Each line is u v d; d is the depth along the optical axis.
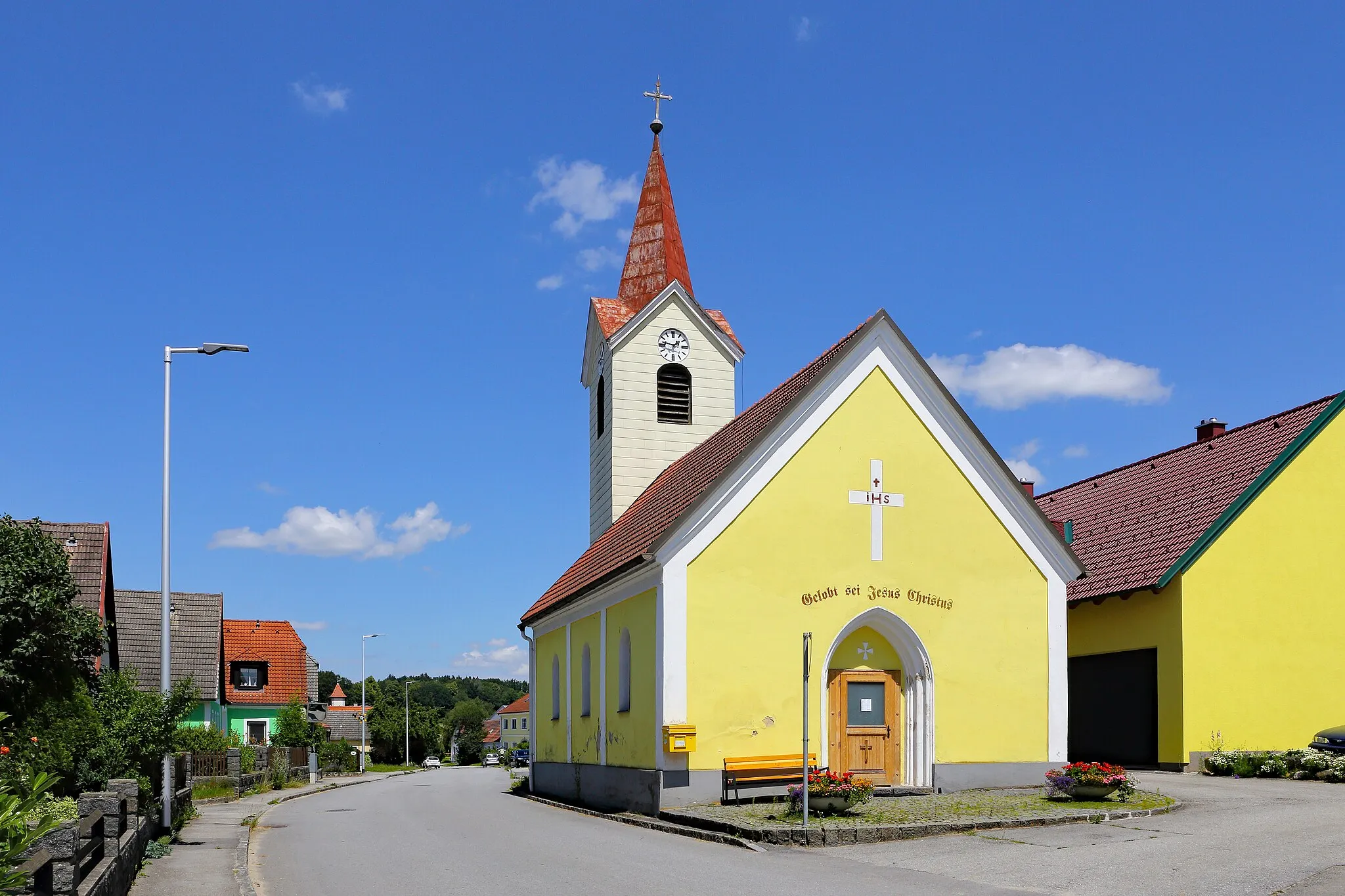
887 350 23.34
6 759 15.89
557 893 12.97
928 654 22.70
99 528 37.47
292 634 68.88
